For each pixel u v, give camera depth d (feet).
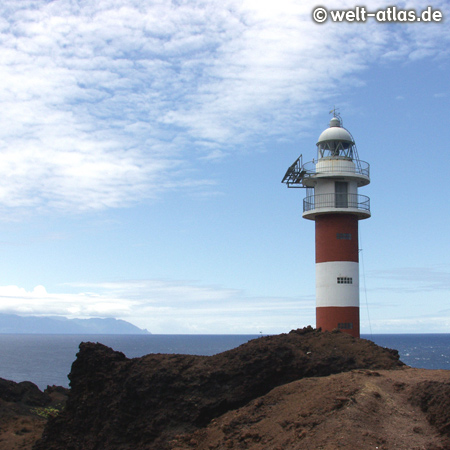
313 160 160.66
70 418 100.83
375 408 77.87
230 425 85.81
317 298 155.43
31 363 480.64
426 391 79.61
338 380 89.10
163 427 92.17
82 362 105.19
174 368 100.07
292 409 83.66
